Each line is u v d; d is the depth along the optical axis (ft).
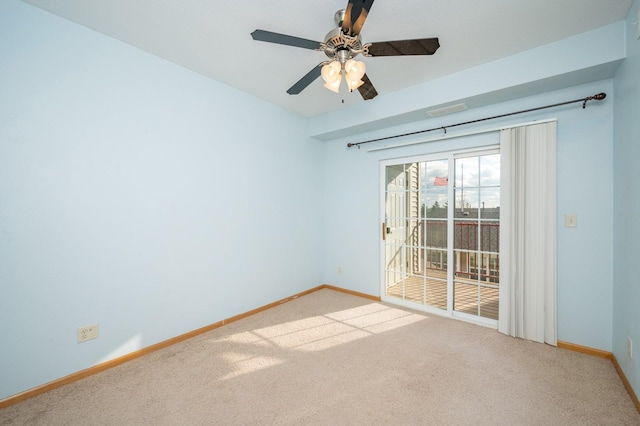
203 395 5.51
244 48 6.95
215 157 8.73
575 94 7.19
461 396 5.43
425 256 10.25
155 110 7.29
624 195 5.87
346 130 11.43
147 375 6.19
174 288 7.71
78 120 6.02
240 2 5.34
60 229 5.80
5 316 5.21
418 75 8.32
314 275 12.80
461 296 9.57
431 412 5.00
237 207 9.40
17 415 4.96
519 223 7.77
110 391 5.63
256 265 10.06
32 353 5.49
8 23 5.19
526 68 7.02
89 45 6.17
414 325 8.86
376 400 5.34
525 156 7.68
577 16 5.74
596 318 6.89
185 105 7.94
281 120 11.07
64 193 5.84
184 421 4.83
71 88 5.92
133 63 6.87
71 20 5.90
